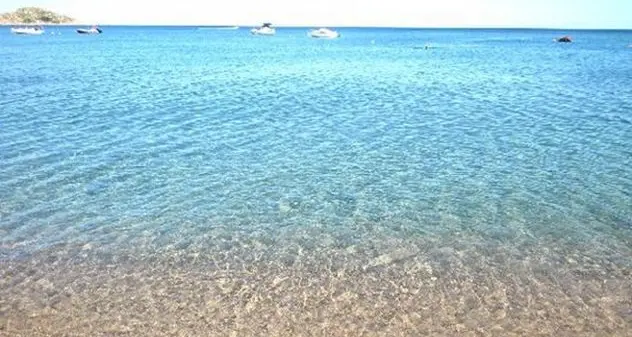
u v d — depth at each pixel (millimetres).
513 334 9125
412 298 10320
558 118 28031
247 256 12172
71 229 13523
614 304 10102
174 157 19938
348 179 17672
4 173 17688
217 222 14125
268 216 14555
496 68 60875
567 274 11320
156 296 10367
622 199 15773
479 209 15070
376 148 21547
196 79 45531
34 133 23203
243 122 26422
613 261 11922
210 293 10492
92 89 37656
